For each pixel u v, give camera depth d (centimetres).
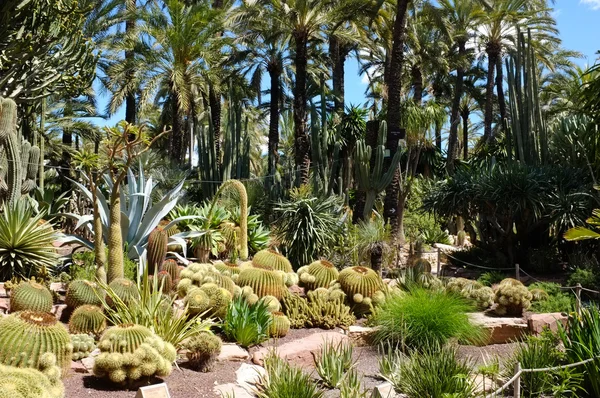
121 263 712
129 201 935
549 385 550
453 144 2859
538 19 2567
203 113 3005
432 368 523
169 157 2172
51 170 2375
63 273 811
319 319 763
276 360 548
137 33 2214
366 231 1248
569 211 1316
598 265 1281
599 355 540
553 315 812
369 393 548
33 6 1249
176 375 539
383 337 710
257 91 2639
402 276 984
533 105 1672
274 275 788
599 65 1152
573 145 1523
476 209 1471
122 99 2106
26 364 446
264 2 1928
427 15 2075
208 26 2075
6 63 1227
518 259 1465
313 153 1670
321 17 1820
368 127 1623
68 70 1350
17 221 808
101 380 506
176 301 735
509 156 1675
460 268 1483
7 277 802
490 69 2828
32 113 1499
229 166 2117
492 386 531
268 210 1677
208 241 1132
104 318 609
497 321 807
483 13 2594
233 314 670
